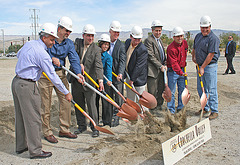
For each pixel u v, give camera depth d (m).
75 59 4.06
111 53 4.95
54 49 3.88
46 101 3.97
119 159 3.37
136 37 4.71
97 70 4.31
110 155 3.50
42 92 3.93
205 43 5.04
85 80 4.34
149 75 5.38
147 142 3.92
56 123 5.05
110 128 4.76
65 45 3.96
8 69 16.44
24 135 3.62
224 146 3.73
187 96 4.95
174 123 4.54
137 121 4.78
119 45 4.89
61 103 4.16
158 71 5.47
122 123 5.11
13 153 3.68
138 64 4.92
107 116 4.70
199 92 5.51
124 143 3.93
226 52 12.27
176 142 3.17
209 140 3.98
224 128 4.56
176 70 5.20
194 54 5.72
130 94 5.24
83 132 4.60
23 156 3.57
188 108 6.07
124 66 4.84
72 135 4.26
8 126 4.69
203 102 4.50
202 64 5.14
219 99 6.89
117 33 4.84
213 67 5.09
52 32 3.33
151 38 5.38
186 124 4.78
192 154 3.47
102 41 4.52
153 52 5.35
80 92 4.40
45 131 4.07
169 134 4.19
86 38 4.22
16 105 3.47
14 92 3.37
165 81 5.18
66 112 4.21
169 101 5.21
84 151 3.70
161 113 5.70
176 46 5.29
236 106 6.21
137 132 4.46
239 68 14.98
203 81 5.31
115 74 4.85
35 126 3.39
